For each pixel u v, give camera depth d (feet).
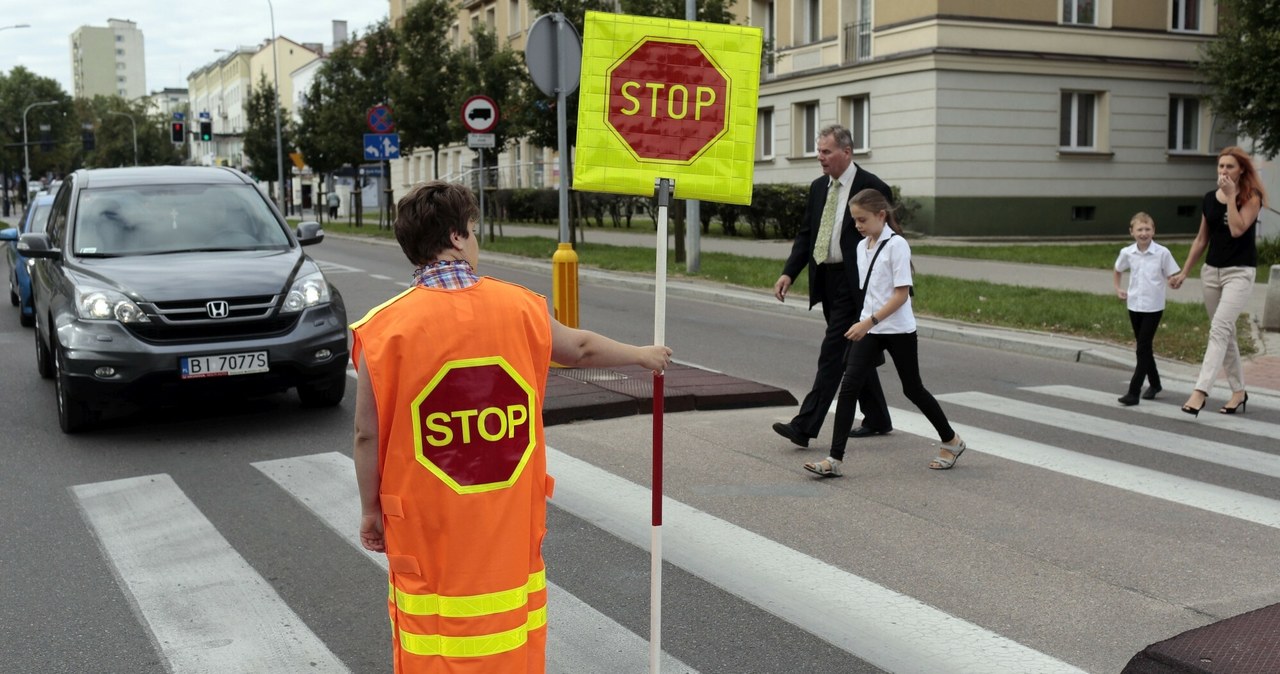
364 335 8.56
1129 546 16.84
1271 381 31.01
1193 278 56.03
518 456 8.77
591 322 43.65
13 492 20.31
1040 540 17.13
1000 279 55.62
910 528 17.72
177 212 28.25
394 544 8.63
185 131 160.97
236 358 23.94
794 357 35.17
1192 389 30.32
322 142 127.34
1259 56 65.00
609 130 11.33
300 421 26.09
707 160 11.42
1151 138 93.15
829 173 22.18
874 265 20.51
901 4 86.28
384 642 13.61
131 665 12.99
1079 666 12.67
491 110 70.38
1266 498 19.43
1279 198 76.84
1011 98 86.38
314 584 15.61
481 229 89.61
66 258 26.53
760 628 13.83
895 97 87.61
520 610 8.80
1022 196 87.81
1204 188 96.22
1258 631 12.96
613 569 15.96
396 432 8.48
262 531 17.97
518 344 8.75
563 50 34.83
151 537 17.71
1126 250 28.32
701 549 16.76
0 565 16.46
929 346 38.55
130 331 23.58
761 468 21.44
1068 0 88.69
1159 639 13.41
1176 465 21.80
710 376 30.09
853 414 20.77
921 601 14.67
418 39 104.17
